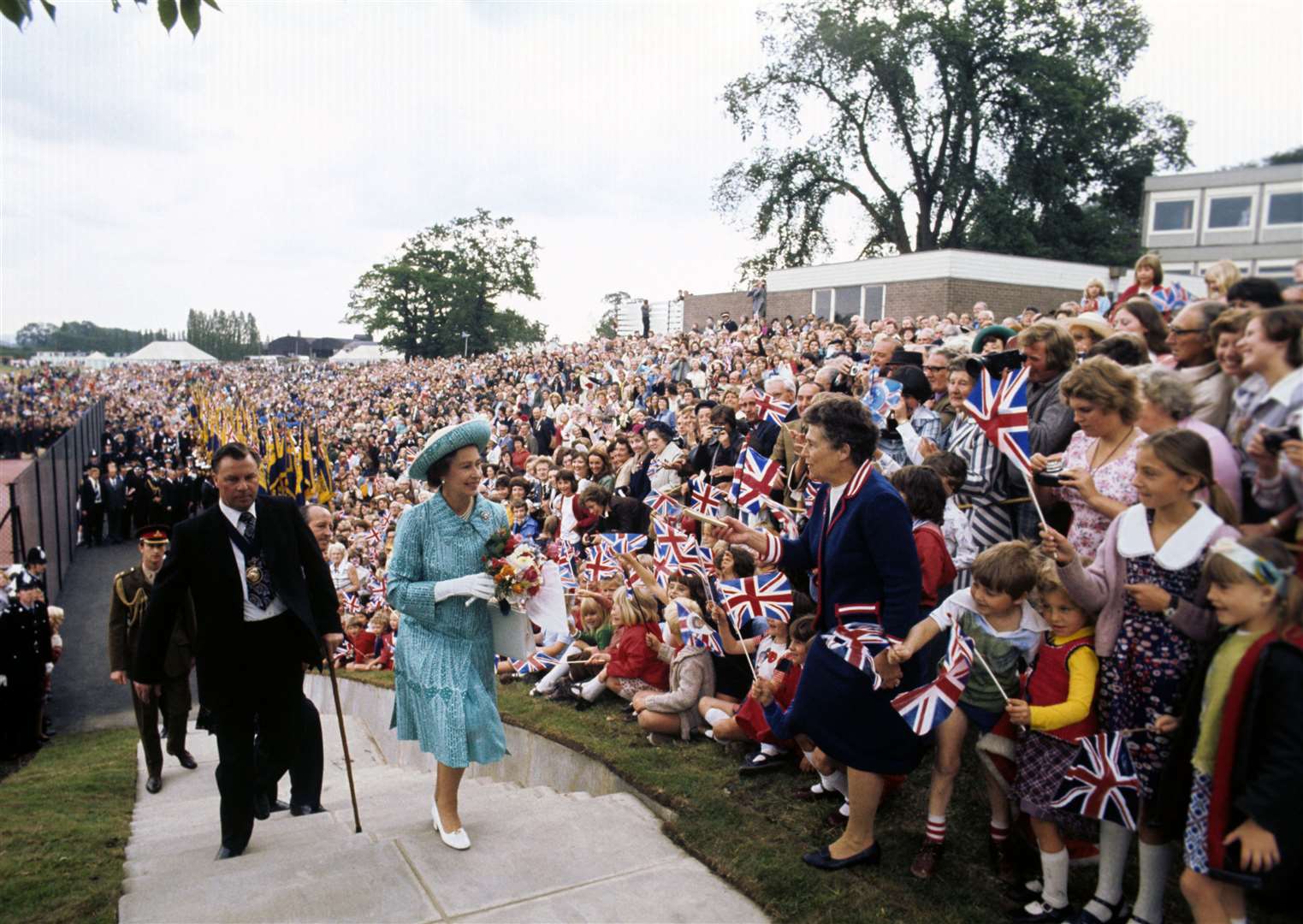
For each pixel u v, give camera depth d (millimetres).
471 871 3939
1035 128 33219
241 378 62844
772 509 5621
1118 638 3396
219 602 4586
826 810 4477
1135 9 32688
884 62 32875
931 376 6035
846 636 3619
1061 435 4672
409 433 28078
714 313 35312
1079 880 3752
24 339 154250
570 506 9211
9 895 4207
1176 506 3217
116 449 33906
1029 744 3543
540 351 40875
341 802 5906
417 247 73938
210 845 4789
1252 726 2684
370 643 12609
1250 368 3604
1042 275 23141
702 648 5840
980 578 3660
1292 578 2730
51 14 3779
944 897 3643
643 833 4363
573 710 6805
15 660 10359
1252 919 3275
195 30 3920
